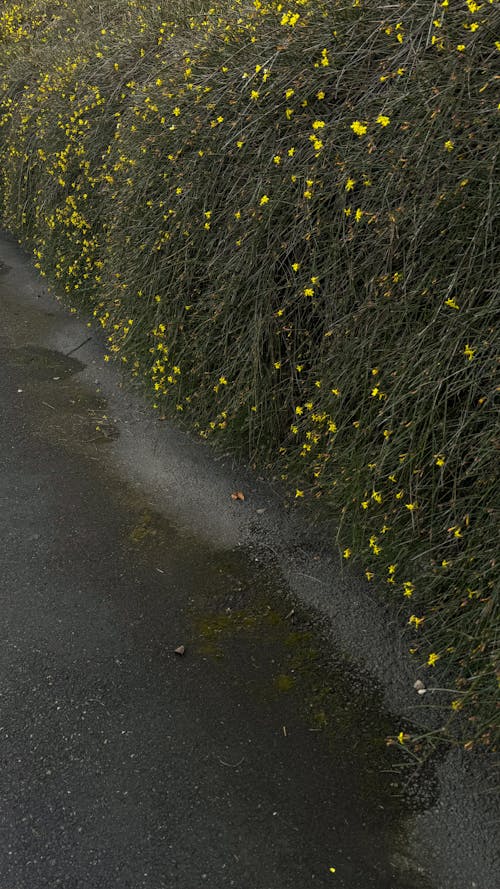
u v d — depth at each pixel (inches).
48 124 232.8
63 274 215.5
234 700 94.0
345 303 108.0
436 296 95.3
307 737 88.9
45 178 233.9
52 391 175.3
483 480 85.7
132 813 79.8
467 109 92.9
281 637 104.1
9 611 108.1
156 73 173.6
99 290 195.9
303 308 121.3
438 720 90.3
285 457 125.8
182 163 141.8
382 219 100.0
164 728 90.0
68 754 86.5
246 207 124.0
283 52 126.2
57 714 91.7
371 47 113.5
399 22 107.2
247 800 81.4
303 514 128.7
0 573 115.6
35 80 283.6
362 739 88.5
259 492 136.1
